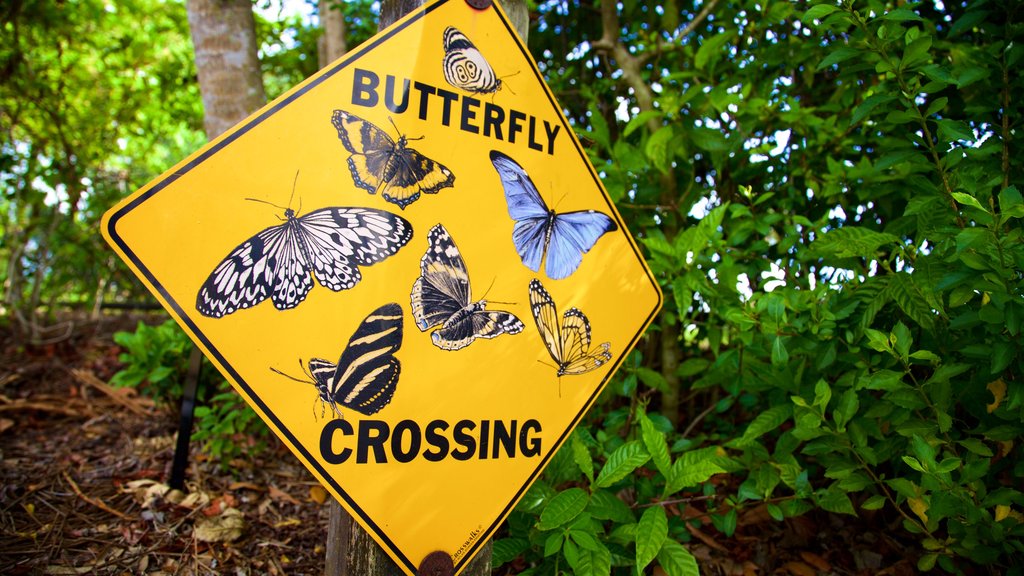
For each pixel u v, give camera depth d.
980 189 1.46
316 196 1.14
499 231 1.30
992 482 1.65
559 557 1.52
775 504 1.87
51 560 1.83
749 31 2.24
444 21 1.28
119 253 1.02
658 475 1.76
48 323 4.92
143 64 4.75
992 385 1.47
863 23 1.57
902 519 1.89
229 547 1.97
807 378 1.81
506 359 1.29
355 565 1.26
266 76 5.26
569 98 2.89
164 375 2.70
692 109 2.17
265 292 1.10
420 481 1.19
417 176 1.22
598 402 2.18
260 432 2.60
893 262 1.94
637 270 1.48
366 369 1.16
